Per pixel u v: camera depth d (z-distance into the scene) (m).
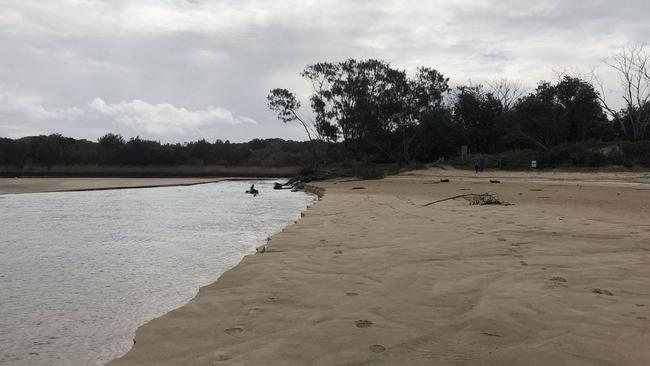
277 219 16.23
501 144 63.22
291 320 4.23
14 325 5.08
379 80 61.72
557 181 32.75
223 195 34.12
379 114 60.09
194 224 14.80
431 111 60.22
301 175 59.56
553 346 3.42
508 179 37.22
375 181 43.09
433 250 7.58
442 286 5.34
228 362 3.33
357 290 5.24
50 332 4.85
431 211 14.00
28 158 87.50
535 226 10.05
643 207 14.42
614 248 7.51
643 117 55.84
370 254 7.38
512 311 4.23
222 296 5.12
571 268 6.12
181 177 81.00
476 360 3.23
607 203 16.02
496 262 6.59
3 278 7.30
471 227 10.16
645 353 3.29
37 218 17.30
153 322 4.31
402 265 6.52
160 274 7.52
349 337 3.73
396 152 65.06
